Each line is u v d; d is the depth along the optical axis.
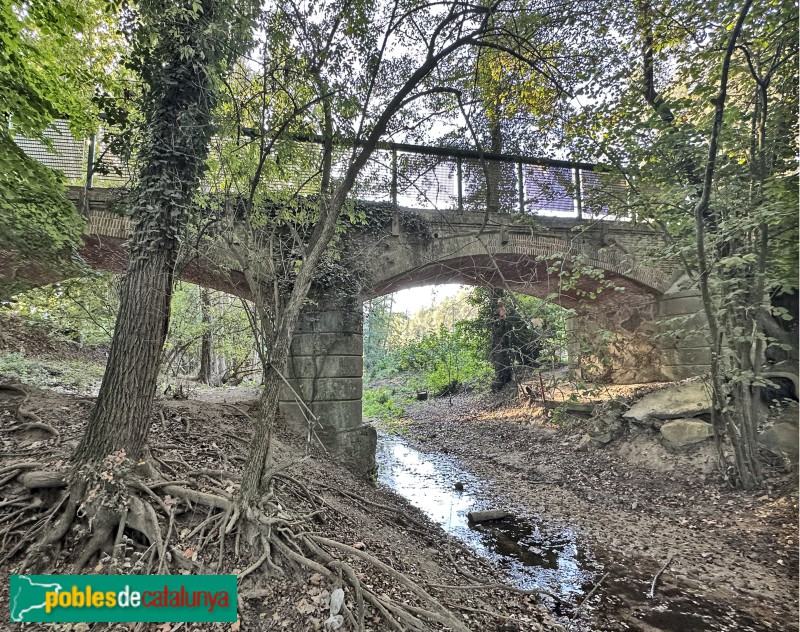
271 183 6.82
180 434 6.71
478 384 22.52
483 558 6.53
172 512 4.36
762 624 4.90
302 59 5.38
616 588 5.70
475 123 7.66
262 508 4.45
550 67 7.19
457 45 4.84
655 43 8.23
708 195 7.34
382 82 6.25
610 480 10.13
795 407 9.02
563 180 10.46
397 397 27.97
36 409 6.18
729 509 7.84
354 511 6.54
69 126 7.46
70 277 7.92
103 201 8.75
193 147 5.03
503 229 10.98
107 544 4.06
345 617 3.65
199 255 4.89
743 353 8.44
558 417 12.07
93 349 16.58
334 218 4.67
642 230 12.17
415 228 10.45
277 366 4.43
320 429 9.34
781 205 6.71
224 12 4.95
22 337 12.90
